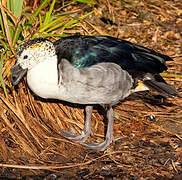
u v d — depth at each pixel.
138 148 8.73
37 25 10.35
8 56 9.24
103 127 9.47
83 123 9.36
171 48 12.54
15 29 9.23
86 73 7.82
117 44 8.40
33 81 7.93
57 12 12.40
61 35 9.68
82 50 7.96
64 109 9.36
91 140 9.09
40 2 12.00
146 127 9.48
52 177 7.71
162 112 10.00
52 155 8.41
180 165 8.20
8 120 8.76
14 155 8.27
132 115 9.89
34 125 8.83
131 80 8.52
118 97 8.47
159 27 13.49
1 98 8.76
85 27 10.66
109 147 8.78
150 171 7.99
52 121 9.09
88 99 8.17
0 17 9.44
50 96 8.20
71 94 7.99
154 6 14.43
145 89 8.86
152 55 8.59
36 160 8.20
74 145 8.80
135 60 8.41
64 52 7.95
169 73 11.38
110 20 13.13
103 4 13.56
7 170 7.87
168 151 8.62
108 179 7.73
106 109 8.75
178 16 14.30
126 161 8.33
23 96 9.07
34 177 7.70
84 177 7.76
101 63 7.98
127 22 13.41
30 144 8.49
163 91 8.66
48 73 7.83
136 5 14.28
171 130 9.36
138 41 12.65
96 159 8.36
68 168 8.04
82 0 11.27
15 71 7.93
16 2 9.73
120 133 9.28
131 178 7.77
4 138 8.59
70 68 7.78
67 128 9.23
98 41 8.33
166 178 7.78
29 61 7.79
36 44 7.73
